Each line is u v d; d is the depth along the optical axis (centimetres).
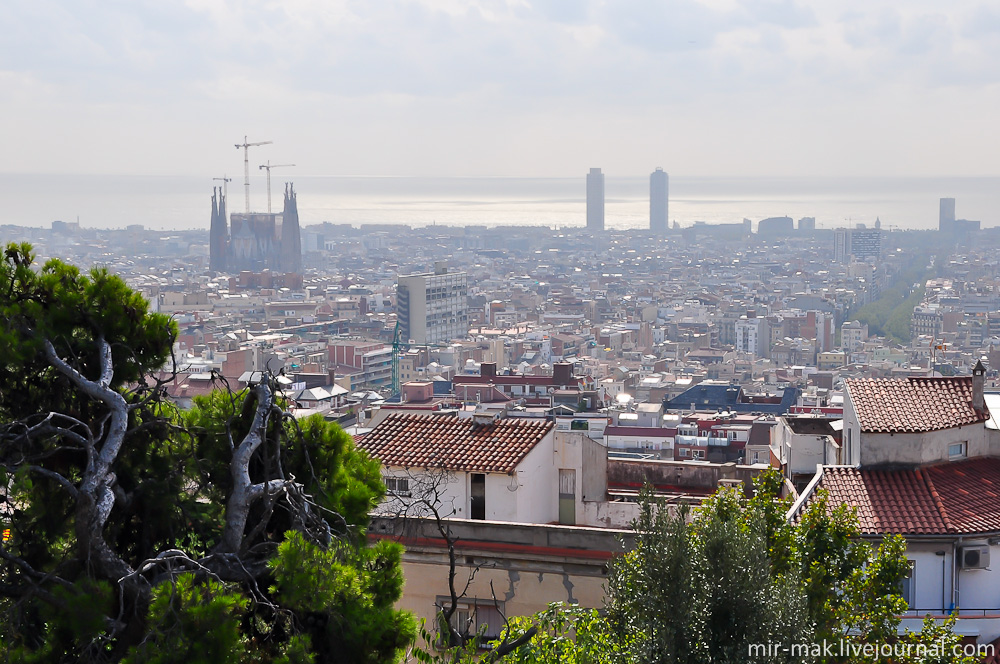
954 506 3978
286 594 2194
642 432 17412
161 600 2077
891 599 2978
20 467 2205
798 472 5250
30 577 2236
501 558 3731
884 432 4191
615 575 2589
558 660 2542
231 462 2411
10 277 2511
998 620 3803
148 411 2516
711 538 2439
